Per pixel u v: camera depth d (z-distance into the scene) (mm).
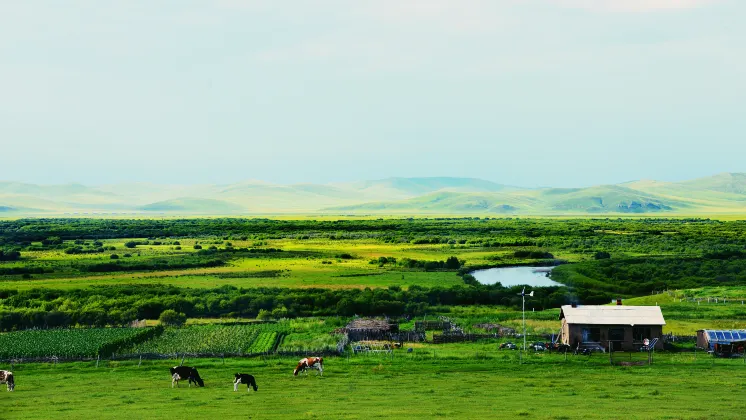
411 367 79000
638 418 51219
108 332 109250
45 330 114438
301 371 76125
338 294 142250
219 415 54375
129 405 59219
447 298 144000
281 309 133250
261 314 131500
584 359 83250
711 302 129875
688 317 113875
